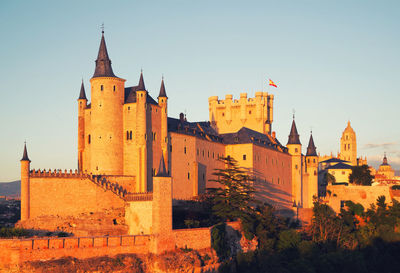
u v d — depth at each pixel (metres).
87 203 109.50
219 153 154.25
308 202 190.88
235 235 115.38
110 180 115.81
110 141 120.62
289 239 123.00
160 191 98.38
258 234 120.25
